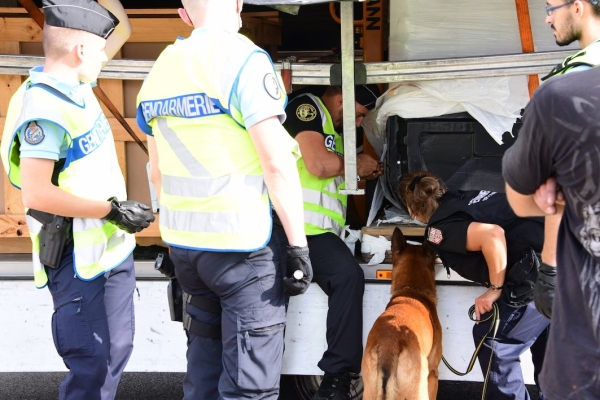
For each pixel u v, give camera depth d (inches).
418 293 116.7
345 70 113.7
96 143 97.3
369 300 123.9
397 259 121.8
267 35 154.4
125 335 102.9
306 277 86.0
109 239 99.3
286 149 82.7
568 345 61.8
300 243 85.3
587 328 60.5
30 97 90.1
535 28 117.3
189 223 87.2
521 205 64.9
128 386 161.5
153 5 163.6
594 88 56.6
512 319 109.2
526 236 106.7
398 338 103.7
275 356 89.4
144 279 124.2
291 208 83.5
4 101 125.3
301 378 134.0
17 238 132.3
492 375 112.2
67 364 99.2
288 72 116.4
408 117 123.0
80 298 96.7
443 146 123.2
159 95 87.9
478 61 113.7
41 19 119.0
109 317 99.7
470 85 118.2
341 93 123.0
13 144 91.7
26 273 125.8
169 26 125.3
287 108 124.0
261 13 148.3
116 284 100.8
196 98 84.0
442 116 121.9
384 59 143.9
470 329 121.8
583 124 56.1
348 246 129.3
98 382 98.3
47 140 89.4
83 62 93.4
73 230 96.0
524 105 118.6
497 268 104.8
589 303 60.0
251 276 86.6
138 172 130.3
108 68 120.3
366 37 140.1
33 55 119.8
